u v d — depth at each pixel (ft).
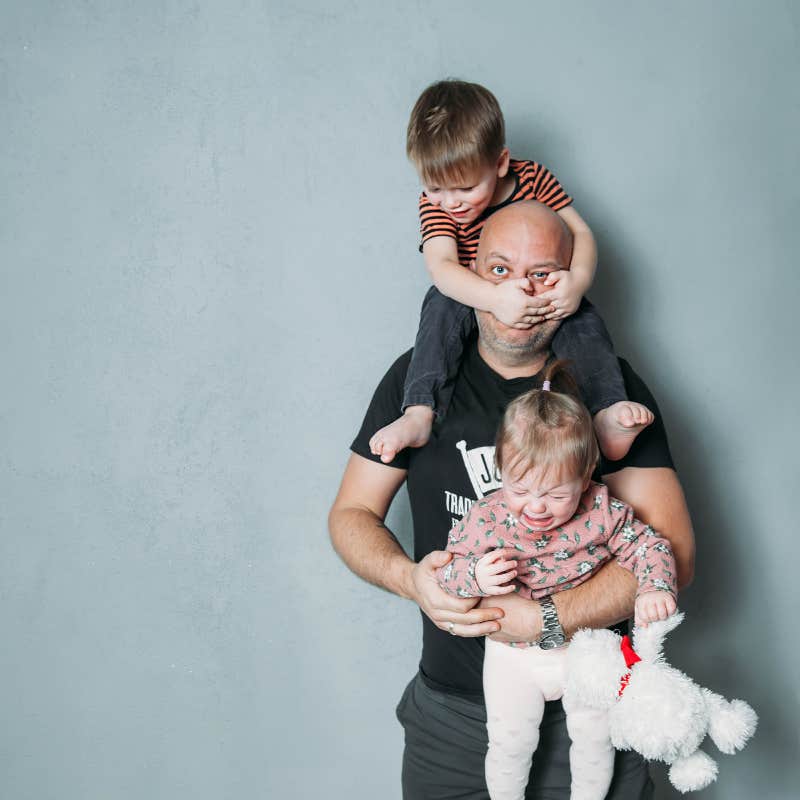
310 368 6.95
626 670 4.50
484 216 5.68
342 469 7.00
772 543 7.31
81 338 6.85
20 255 6.81
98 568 6.96
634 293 7.07
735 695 7.39
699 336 7.14
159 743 7.09
